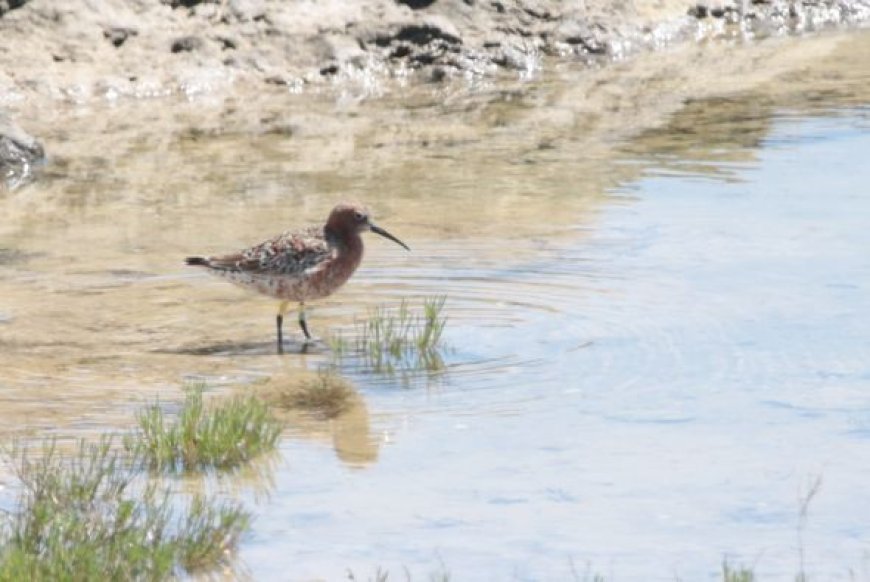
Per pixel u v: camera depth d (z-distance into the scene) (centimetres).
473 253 1725
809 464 1138
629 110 2469
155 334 1485
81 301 1584
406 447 1190
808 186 1991
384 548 1014
